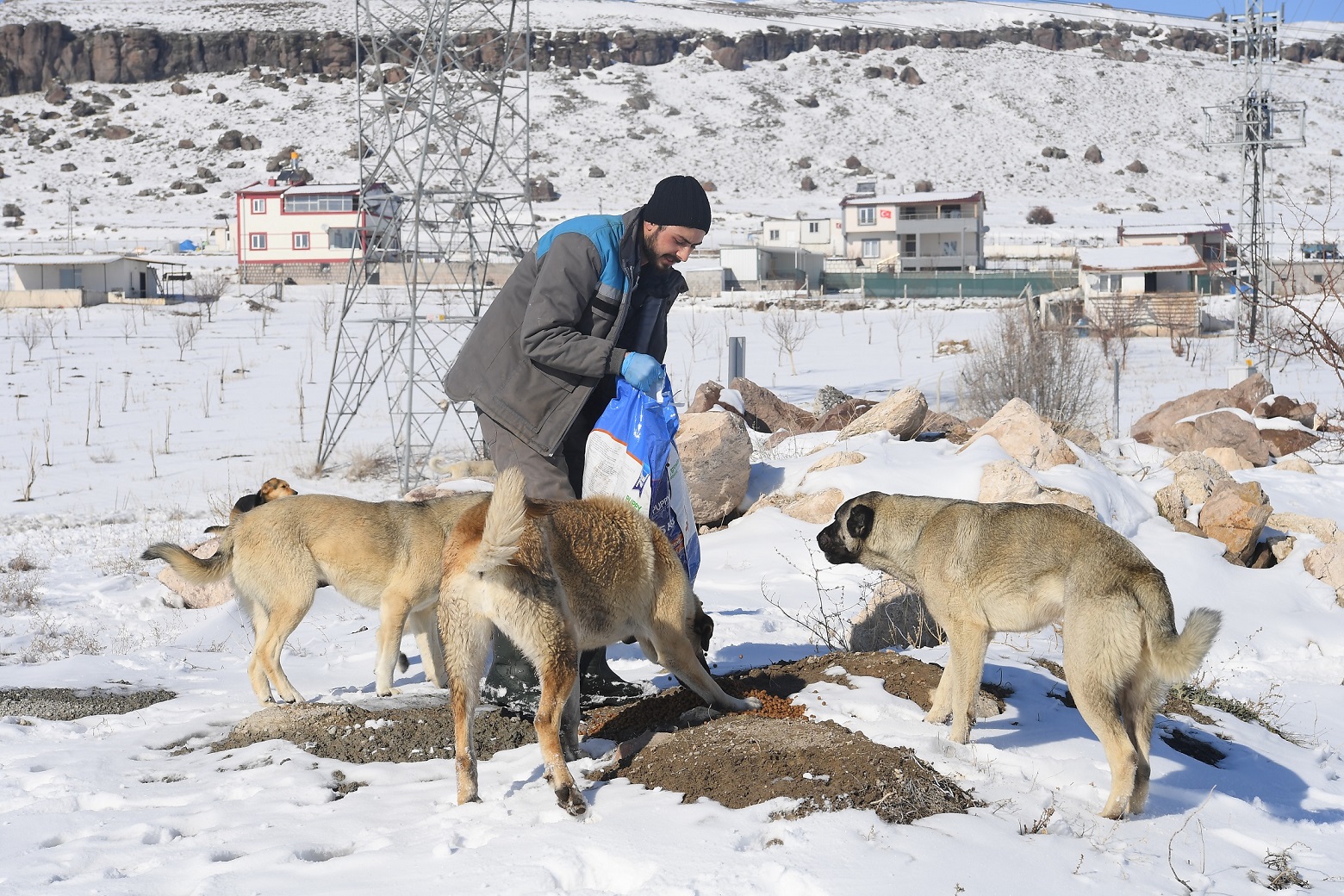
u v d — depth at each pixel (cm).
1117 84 15388
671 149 12450
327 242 7338
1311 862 426
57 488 2186
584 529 510
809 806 425
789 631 873
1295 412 2019
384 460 2397
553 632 459
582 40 15612
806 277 7112
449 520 659
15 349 4222
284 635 665
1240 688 832
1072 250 8288
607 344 554
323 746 551
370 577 656
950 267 7762
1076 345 2806
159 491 2141
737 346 2038
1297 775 573
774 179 11700
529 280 571
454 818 441
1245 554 1178
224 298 5956
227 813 459
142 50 14325
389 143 2408
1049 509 513
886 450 1403
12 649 934
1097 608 469
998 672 657
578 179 11244
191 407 3194
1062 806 455
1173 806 483
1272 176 11875
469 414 3025
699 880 366
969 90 14950
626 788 462
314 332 4803
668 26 16525
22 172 11112
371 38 2422
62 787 505
